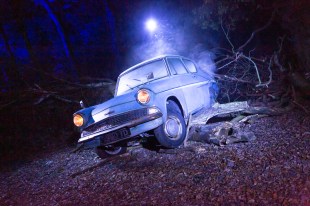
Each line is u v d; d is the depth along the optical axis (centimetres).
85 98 1198
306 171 418
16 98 1163
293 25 788
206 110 741
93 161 707
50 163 802
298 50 813
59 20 1620
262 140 583
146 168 563
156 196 439
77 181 591
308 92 777
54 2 1677
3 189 671
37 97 1197
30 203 539
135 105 573
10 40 1705
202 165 517
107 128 580
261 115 739
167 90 606
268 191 383
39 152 987
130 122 558
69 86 1234
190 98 666
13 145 1082
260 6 848
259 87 905
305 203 342
